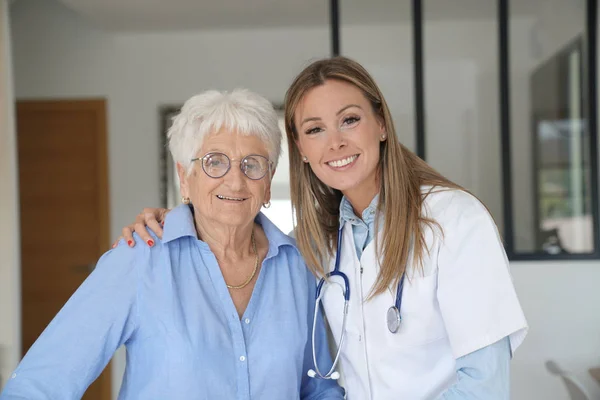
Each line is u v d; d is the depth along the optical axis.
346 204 1.54
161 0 4.02
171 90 4.74
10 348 2.97
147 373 1.29
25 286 4.69
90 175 4.73
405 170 1.43
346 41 3.89
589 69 3.29
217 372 1.29
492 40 3.91
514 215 3.93
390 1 3.83
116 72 4.73
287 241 1.49
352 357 1.47
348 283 1.48
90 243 4.71
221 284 1.37
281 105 4.70
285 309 1.42
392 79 3.89
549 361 3.04
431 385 1.38
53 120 4.73
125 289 1.29
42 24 4.71
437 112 3.93
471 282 1.27
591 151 3.29
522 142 3.95
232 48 4.72
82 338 1.25
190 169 1.38
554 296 3.05
